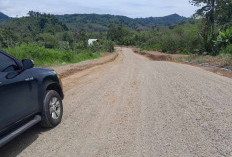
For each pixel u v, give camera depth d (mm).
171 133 4652
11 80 3941
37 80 4691
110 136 4586
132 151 3992
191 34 39656
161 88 8703
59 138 4574
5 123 3723
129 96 7684
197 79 10273
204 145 4125
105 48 68562
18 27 164000
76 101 7191
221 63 16516
